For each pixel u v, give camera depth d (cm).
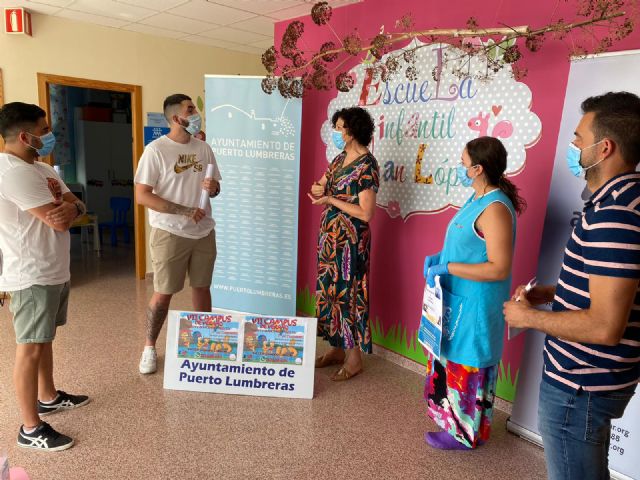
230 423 237
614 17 191
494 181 193
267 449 216
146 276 521
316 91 368
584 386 118
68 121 766
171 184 281
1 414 235
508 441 232
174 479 192
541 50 232
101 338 340
